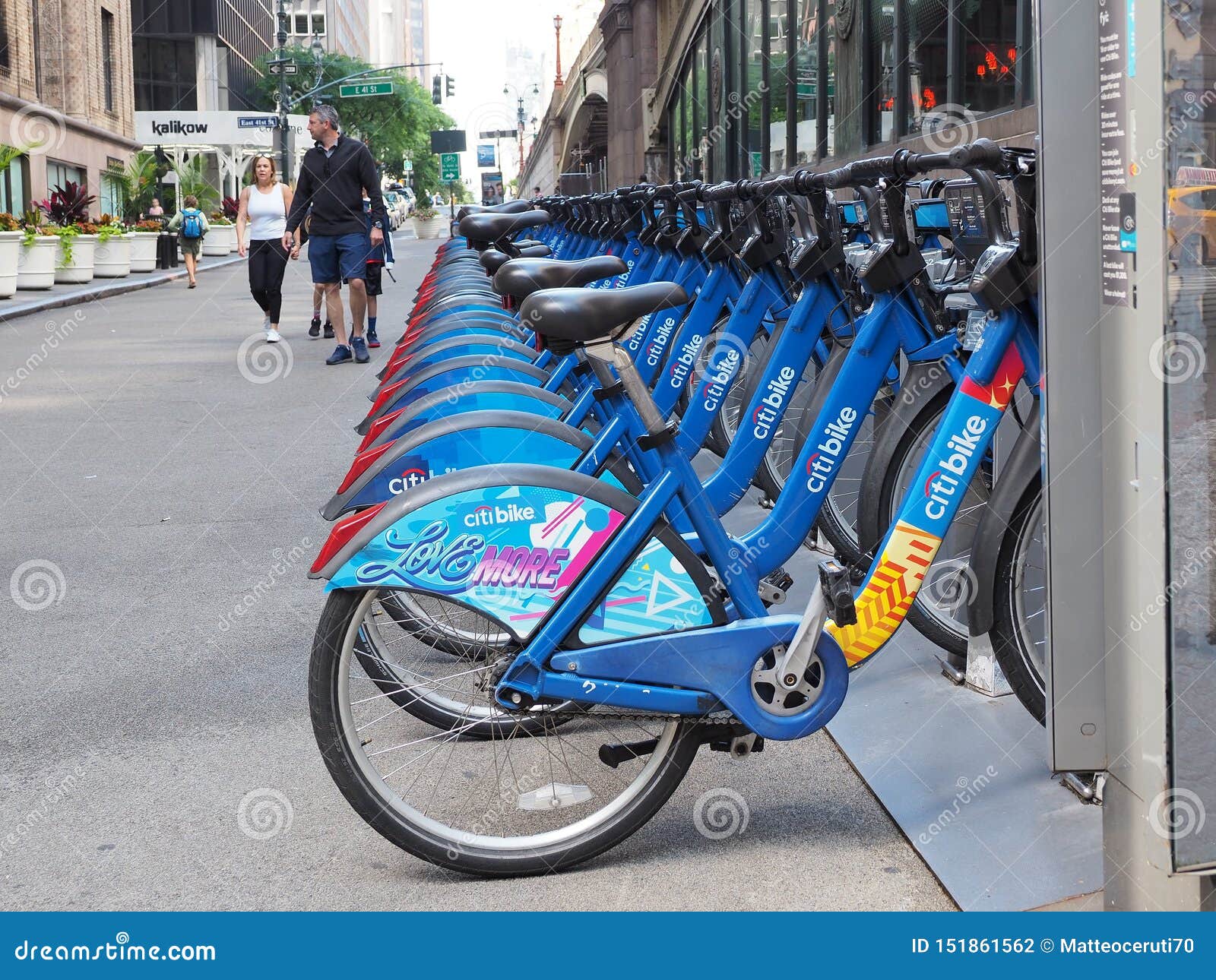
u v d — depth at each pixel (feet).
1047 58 6.79
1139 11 6.38
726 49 65.87
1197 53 6.32
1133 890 7.04
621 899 8.32
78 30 112.37
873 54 40.98
